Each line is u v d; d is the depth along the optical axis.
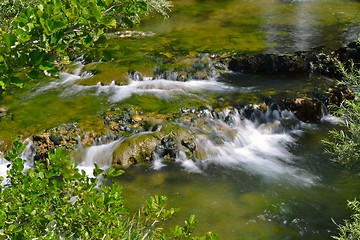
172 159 8.79
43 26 2.30
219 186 7.99
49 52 2.42
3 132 8.88
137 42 13.55
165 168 8.51
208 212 7.20
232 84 11.54
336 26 15.34
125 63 11.85
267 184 8.05
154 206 3.77
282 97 10.51
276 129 9.95
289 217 7.12
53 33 2.36
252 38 14.15
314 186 7.96
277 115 10.25
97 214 3.11
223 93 10.86
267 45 13.48
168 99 10.37
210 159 8.88
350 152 5.94
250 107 10.17
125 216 5.84
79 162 8.71
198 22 15.95
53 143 8.78
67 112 9.67
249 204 7.44
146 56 12.38
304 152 9.20
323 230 6.82
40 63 2.34
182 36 14.27
